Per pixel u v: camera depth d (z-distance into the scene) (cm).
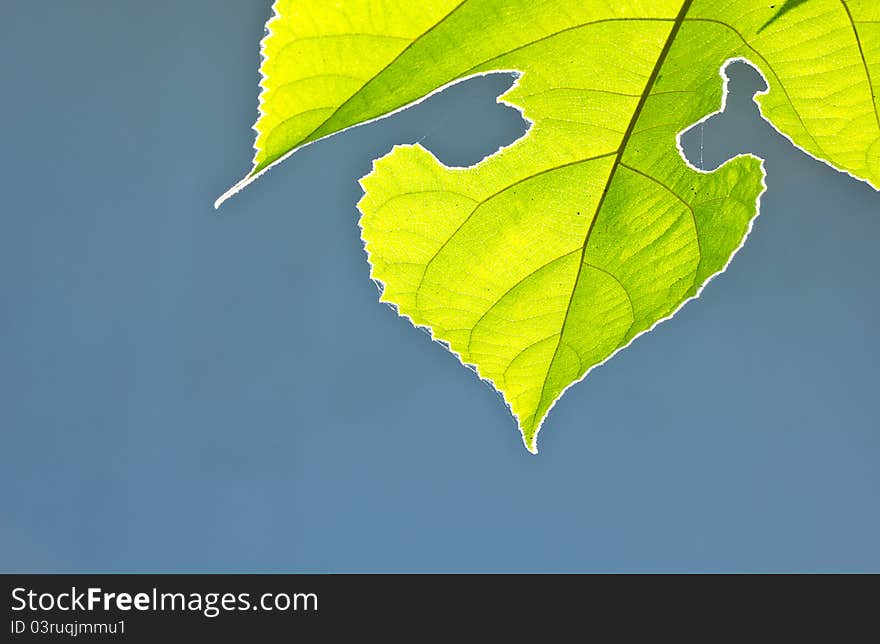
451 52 87
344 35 86
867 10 88
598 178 90
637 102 89
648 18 88
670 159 90
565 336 91
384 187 90
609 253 90
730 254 90
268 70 86
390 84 87
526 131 90
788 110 89
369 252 90
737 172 90
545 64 88
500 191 90
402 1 86
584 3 88
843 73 89
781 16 88
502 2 87
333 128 87
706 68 89
